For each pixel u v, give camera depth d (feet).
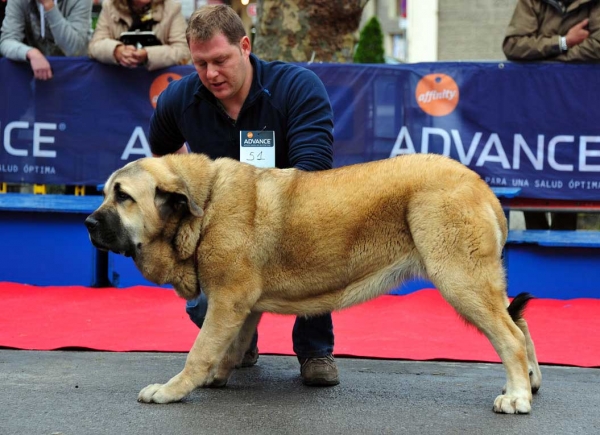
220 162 21.38
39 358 25.59
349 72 38.55
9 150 40.14
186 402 20.65
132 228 20.21
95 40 39.58
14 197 39.27
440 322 31.40
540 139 37.99
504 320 20.07
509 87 37.99
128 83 39.29
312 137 22.56
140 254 20.71
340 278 20.83
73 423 18.57
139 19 39.91
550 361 25.70
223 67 22.15
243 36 22.66
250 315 22.15
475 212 19.89
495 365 25.53
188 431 18.07
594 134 37.65
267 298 21.15
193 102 23.54
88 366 24.52
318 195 20.72
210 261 20.47
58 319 31.35
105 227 19.88
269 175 21.17
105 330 29.53
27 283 38.83
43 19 41.68
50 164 40.01
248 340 22.41
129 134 39.50
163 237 20.67
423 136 38.52
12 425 18.39
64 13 42.63
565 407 20.48
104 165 39.78
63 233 38.63
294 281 20.84
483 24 80.64
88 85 39.47
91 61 39.37
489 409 20.22
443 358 26.04
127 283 38.40
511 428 18.54
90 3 43.24
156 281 21.09
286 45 48.91
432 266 20.01
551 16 37.88
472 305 19.90
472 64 38.09
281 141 23.40
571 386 22.79
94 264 38.73
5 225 38.83
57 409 19.74
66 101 39.68
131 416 19.19
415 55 82.58
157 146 25.13
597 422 19.12
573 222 40.22
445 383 23.11
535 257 36.81
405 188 20.30
